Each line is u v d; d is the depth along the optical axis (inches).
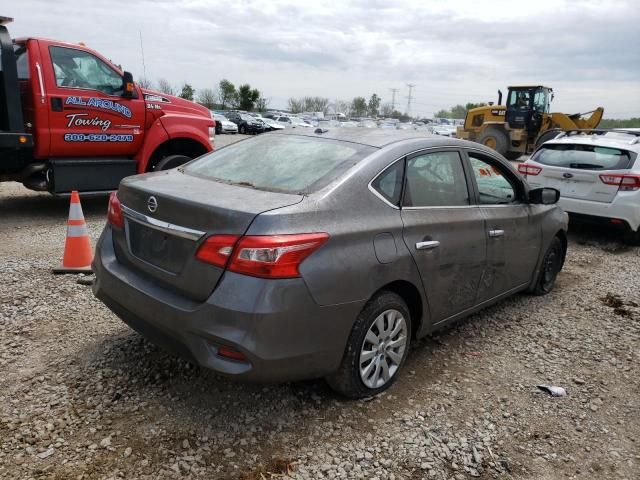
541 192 183.2
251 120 1576.0
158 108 317.4
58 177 284.5
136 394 125.3
